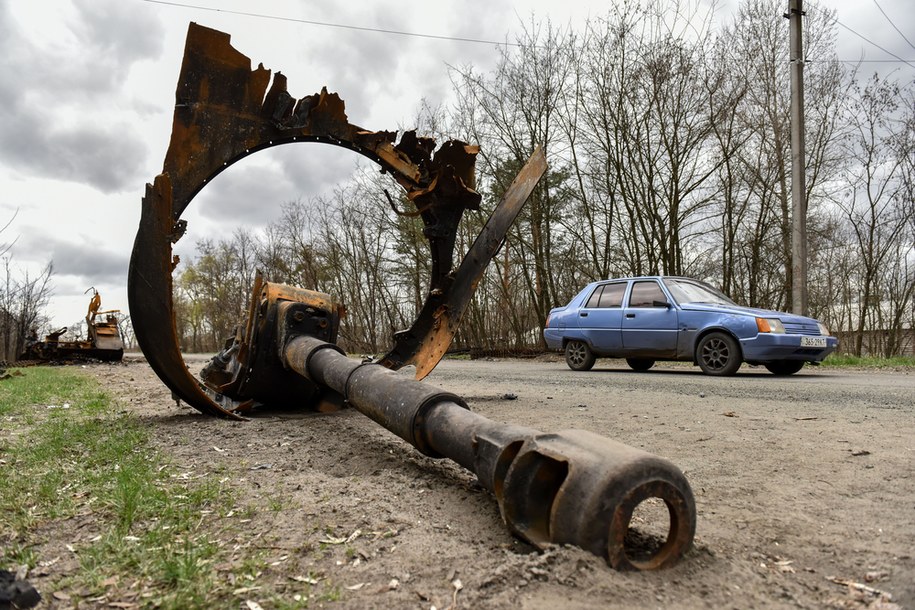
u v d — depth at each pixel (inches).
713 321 396.5
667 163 744.3
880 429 173.6
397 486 120.0
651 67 713.0
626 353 445.1
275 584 74.9
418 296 1072.8
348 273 1286.9
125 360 1048.8
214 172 198.7
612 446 79.5
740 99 703.1
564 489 76.0
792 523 95.7
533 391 305.1
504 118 825.5
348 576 77.0
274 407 237.6
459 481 124.2
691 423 189.9
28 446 164.9
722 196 764.0
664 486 75.1
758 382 328.5
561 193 821.2
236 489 117.6
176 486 118.6
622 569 72.7
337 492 115.7
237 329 254.2
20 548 88.1
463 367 550.6
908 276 908.6
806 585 74.0
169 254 177.3
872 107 697.0
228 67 198.1
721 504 106.0
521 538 82.9
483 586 71.4
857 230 791.1
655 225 786.8
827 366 490.0
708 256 844.0
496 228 261.0
